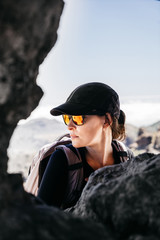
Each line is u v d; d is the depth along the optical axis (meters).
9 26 0.79
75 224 0.83
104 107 1.84
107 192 0.99
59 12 0.97
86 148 1.91
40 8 0.84
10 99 0.83
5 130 0.89
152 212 0.88
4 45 0.80
